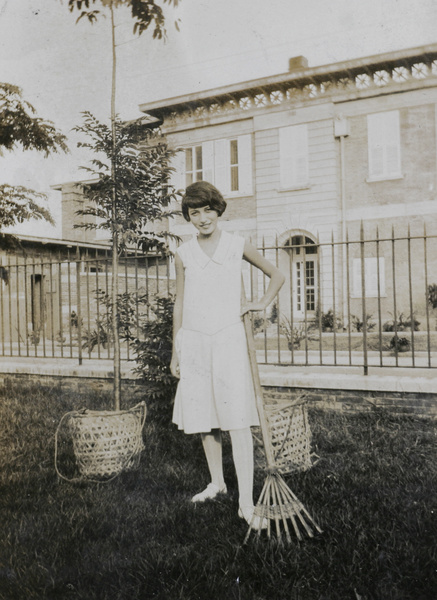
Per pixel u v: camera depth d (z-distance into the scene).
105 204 4.18
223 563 2.26
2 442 4.32
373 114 13.62
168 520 2.70
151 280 11.93
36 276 12.49
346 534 2.44
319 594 2.02
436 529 2.48
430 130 13.06
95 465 3.37
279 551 2.30
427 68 12.92
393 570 2.15
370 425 4.35
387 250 13.41
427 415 4.32
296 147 14.45
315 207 14.25
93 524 2.70
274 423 3.23
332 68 13.34
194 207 2.84
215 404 2.82
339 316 12.75
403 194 13.34
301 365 5.02
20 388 6.18
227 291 2.83
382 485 3.11
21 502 3.02
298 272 14.48
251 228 15.09
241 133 15.11
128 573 2.20
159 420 4.45
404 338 8.95
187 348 2.89
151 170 4.13
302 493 2.97
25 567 2.29
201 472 3.47
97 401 5.51
